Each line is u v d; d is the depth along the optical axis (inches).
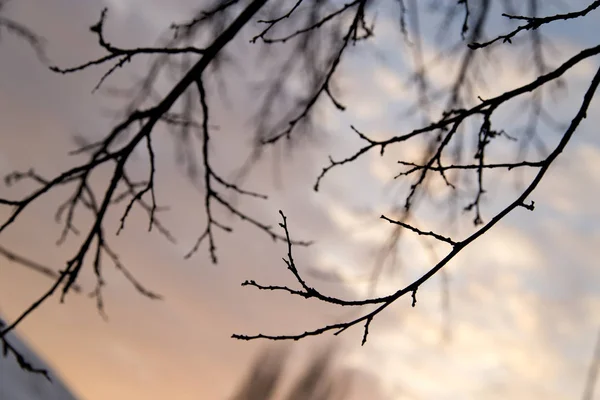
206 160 121.4
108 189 108.9
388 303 67.0
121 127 112.0
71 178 112.7
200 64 110.2
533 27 76.1
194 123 122.9
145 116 111.0
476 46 78.6
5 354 89.5
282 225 67.9
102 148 111.7
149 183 114.3
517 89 75.0
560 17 74.8
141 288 119.0
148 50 105.4
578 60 70.4
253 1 112.3
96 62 103.3
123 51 104.3
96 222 107.1
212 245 128.6
